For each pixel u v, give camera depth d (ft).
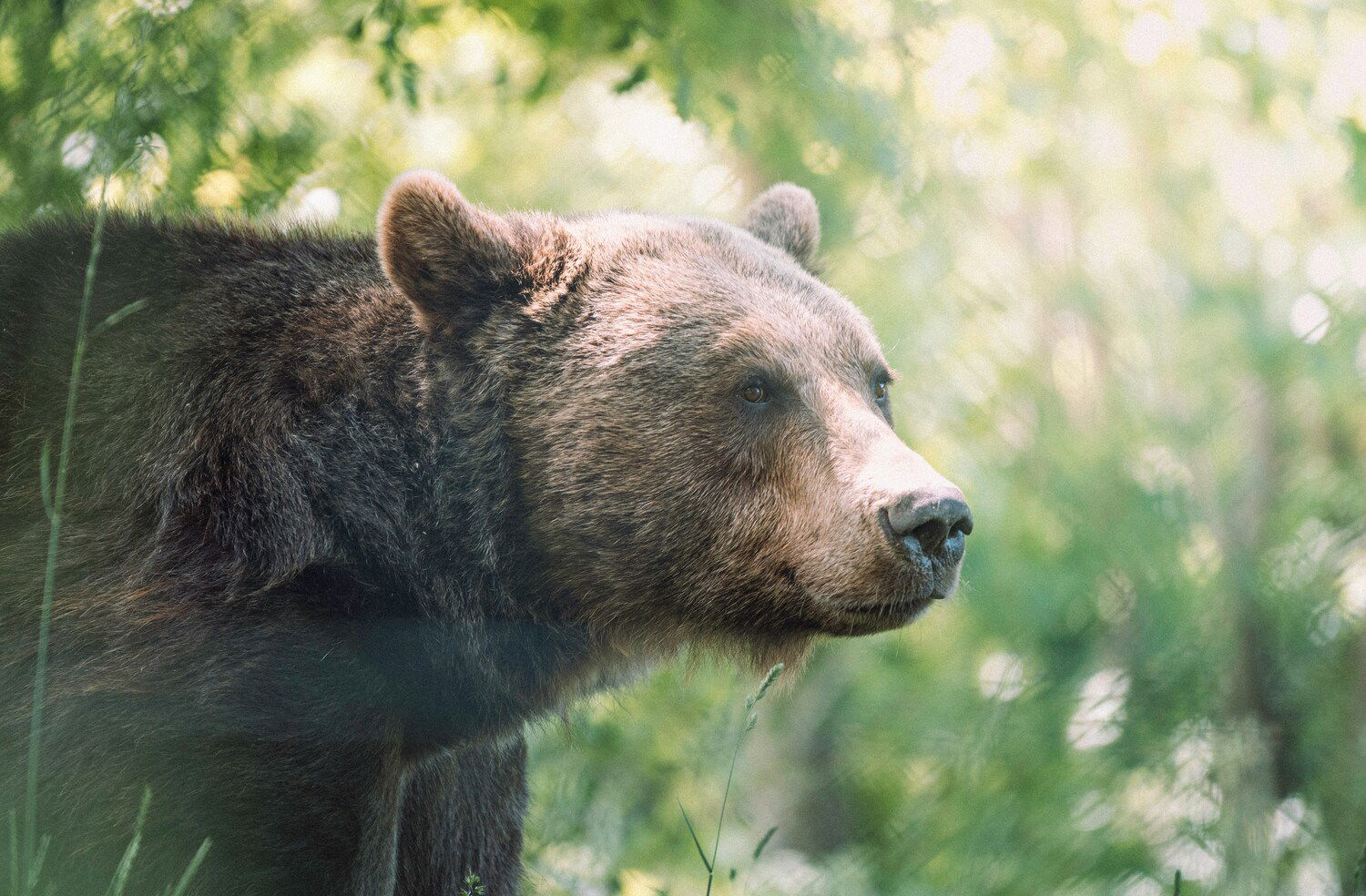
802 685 70.54
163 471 22.36
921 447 61.16
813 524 23.67
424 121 55.21
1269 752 50.85
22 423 23.11
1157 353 64.13
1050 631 58.70
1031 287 64.69
